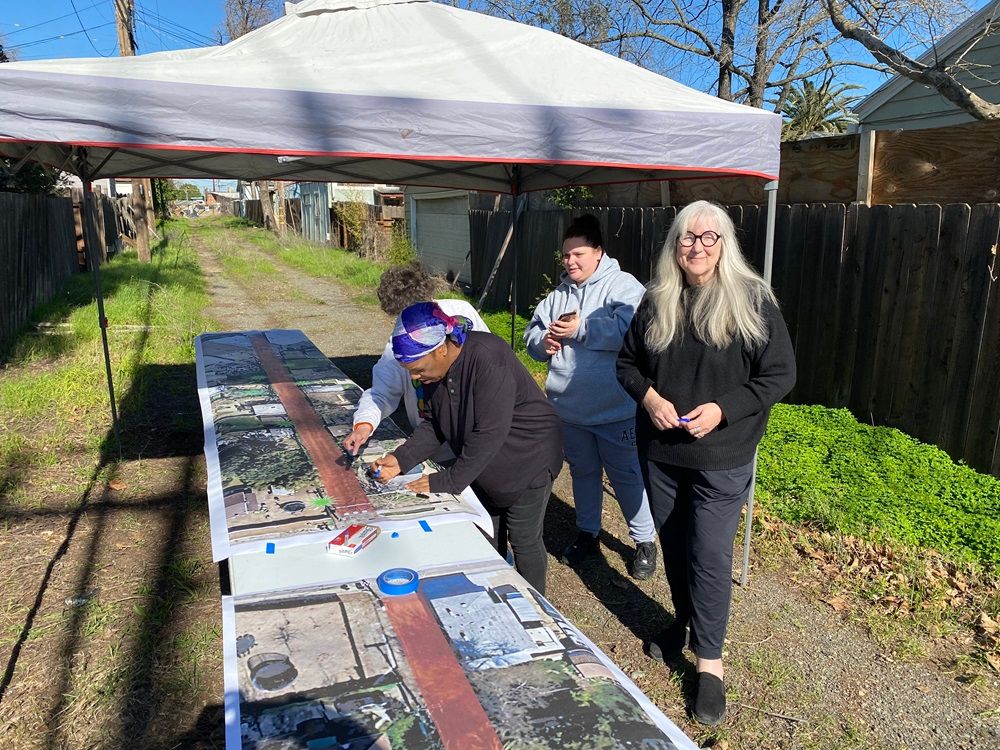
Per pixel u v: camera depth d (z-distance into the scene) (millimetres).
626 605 3193
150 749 2281
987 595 3123
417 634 1626
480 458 2148
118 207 20609
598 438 3252
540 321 3275
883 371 4730
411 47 3180
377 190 20219
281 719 1332
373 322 10359
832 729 2434
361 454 2836
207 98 2410
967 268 4098
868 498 3881
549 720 1349
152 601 3084
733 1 9781
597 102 2912
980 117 5141
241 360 4723
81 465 4570
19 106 2256
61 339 7738
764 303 2236
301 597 1776
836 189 5066
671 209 6461
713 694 2441
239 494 2402
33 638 2809
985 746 2354
